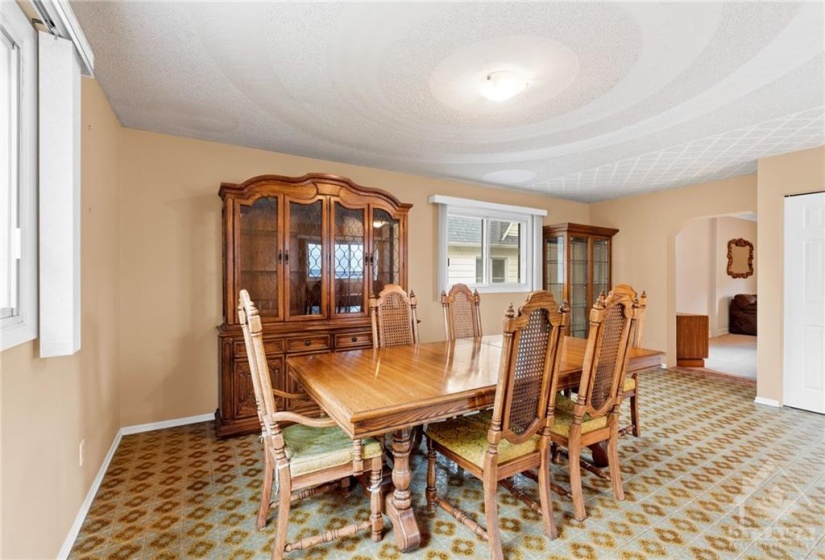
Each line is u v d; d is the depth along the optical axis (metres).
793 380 3.54
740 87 2.31
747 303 8.12
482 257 5.00
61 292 1.46
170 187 3.11
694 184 4.77
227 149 3.34
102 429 2.36
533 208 5.21
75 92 1.49
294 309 3.23
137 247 2.99
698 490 2.19
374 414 1.47
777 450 2.69
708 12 1.66
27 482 1.37
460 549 1.73
